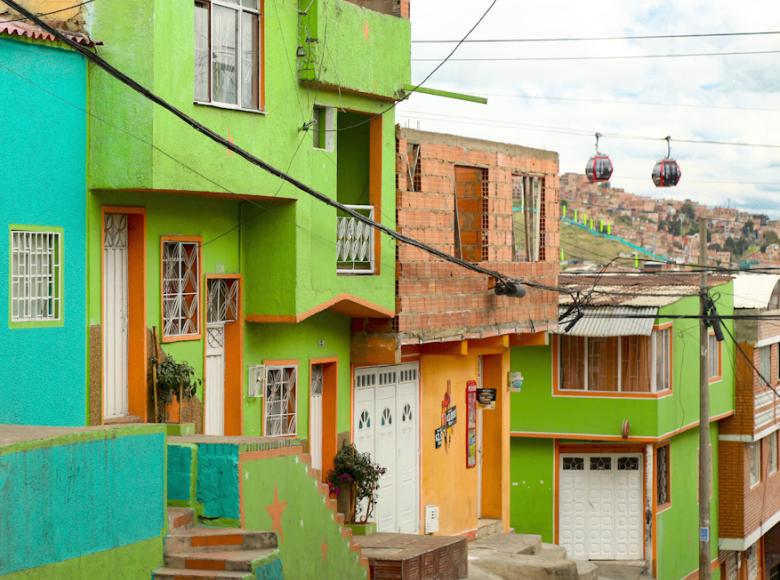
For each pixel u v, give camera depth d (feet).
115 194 54.39
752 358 118.42
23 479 39.78
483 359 90.27
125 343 56.03
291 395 66.69
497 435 90.17
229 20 57.06
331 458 70.13
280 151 59.62
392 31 67.72
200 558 46.34
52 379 51.26
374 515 74.43
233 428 61.93
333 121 64.28
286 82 60.03
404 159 70.95
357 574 59.67
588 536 102.94
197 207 59.06
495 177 79.97
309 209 62.23
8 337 49.21
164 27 52.54
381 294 68.90
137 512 45.52
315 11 60.90
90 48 52.47
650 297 101.09
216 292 61.41
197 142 54.34
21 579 39.58
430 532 80.33
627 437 99.19
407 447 78.59
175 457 49.73
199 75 55.31
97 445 43.45
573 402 100.37
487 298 78.89
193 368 58.54
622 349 99.71
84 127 52.75
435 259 73.51
